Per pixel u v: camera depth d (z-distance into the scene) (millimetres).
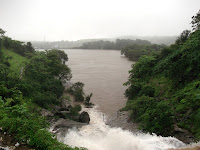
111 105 31922
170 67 26734
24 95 26297
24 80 31141
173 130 15930
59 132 16469
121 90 40875
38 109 22984
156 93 26328
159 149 13188
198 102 17531
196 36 29359
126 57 105562
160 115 17281
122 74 58062
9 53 48312
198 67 23062
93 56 113938
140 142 14188
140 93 27469
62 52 66938
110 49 168125
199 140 13992
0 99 16703
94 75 57094
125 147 14070
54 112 24266
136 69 35688
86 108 30672
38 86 31062
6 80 27234
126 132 17781
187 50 27344
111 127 22516
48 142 9320
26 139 9469
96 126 22047
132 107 23922
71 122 20812
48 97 28156
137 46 106625
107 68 69375
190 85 21984
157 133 16547
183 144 13891
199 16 34438
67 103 32219
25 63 41125
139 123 20641
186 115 17734
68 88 39875
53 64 43594
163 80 28250
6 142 9250
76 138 15172
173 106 20672
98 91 40375
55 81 36094
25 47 58281
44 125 12992
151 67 34219
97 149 13445
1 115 11539
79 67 72625
